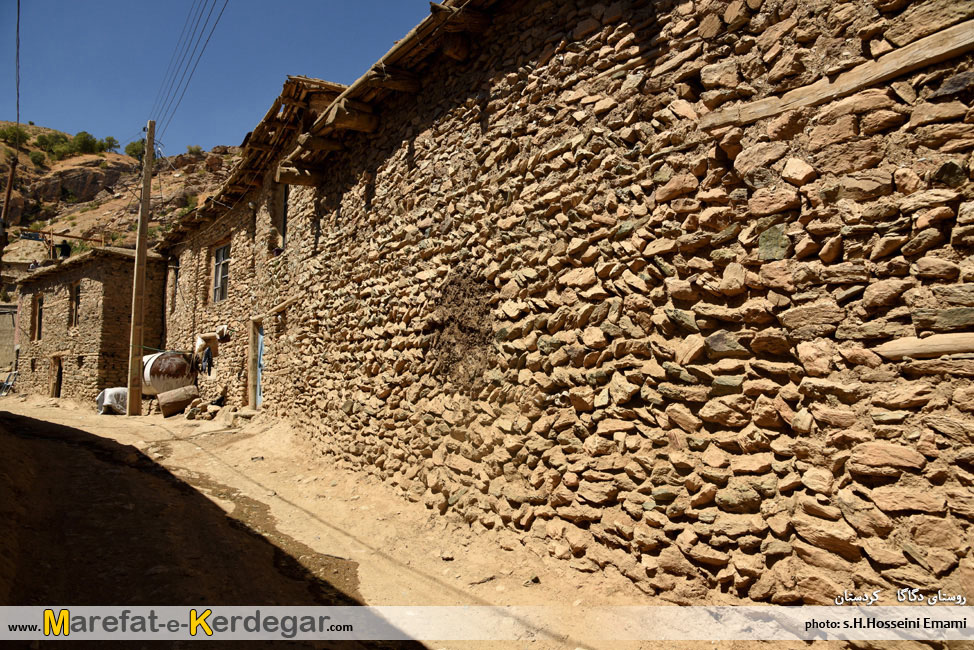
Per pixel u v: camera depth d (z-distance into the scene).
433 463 5.55
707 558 3.23
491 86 5.28
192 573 3.95
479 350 5.15
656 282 3.76
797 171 3.06
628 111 4.00
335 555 4.86
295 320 9.31
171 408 13.38
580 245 4.23
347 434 7.28
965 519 2.42
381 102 7.07
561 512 4.15
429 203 6.04
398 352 6.34
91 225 46.16
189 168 50.72
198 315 15.17
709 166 3.49
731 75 3.44
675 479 3.48
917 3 2.75
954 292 2.53
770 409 3.11
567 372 4.26
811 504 2.87
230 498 6.33
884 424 2.67
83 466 6.70
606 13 4.25
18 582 3.25
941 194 2.60
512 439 4.62
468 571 4.37
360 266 7.37
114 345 18.09
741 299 3.31
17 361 24.92
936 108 2.67
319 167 8.70
